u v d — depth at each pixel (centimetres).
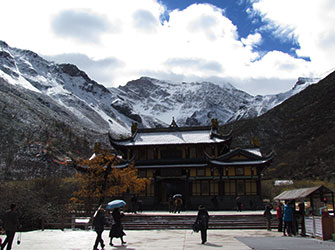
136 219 4628
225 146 8012
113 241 3034
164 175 7300
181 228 4197
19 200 4225
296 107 19775
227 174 7044
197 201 7175
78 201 5959
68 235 3531
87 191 5950
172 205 5834
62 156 17138
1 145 16888
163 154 7725
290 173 12506
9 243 2305
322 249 2378
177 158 7625
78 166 6488
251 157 6981
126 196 6906
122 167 7125
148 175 7450
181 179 7331
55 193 6406
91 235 3525
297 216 3588
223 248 2514
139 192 7312
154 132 8219
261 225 4175
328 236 2847
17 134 19100
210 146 7650
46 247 2694
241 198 6981
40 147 17588
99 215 2530
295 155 14075
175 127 8212
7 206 4041
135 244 2809
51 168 15050
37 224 4241
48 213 4541
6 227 2303
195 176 7250
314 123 16700
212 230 3969
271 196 8694
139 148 7781
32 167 14800
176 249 2503
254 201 6919
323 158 12444
